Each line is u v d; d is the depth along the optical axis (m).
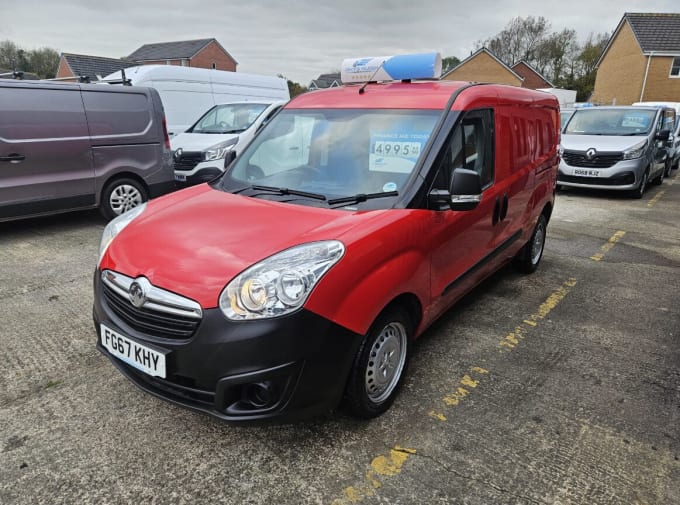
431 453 2.41
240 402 2.14
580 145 9.91
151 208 2.94
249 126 8.77
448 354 3.39
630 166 9.42
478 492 2.17
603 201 9.71
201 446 2.43
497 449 2.45
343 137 3.15
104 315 2.45
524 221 4.40
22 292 4.30
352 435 2.53
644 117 10.34
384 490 2.17
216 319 2.07
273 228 2.43
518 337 3.68
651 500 2.15
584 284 4.87
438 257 2.90
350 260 2.24
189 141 8.45
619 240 6.66
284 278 2.10
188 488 2.17
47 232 6.27
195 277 2.16
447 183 2.92
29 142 5.64
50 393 2.84
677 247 6.35
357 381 2.40
